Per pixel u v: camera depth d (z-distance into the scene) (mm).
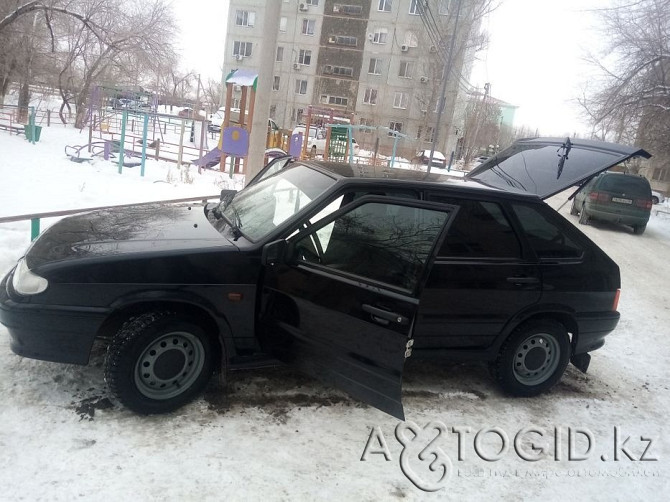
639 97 17625
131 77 30422
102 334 3646
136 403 3395
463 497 3162
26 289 3264
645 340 6277
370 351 3301
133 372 3348
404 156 46812
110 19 24938
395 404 3193
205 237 3746
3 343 4129
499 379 4336
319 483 3104
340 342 3416
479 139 50625
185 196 12359
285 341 3650
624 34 17516
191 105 51375
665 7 16531
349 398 4062
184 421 3490
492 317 4090
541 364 4414
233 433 3443
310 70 53438
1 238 6340
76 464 2961
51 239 3707
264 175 5688
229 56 55312
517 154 5738
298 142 20422
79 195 10570
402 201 3322
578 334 4477
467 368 4922
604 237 14352
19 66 28500
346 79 52688
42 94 35500
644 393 4824
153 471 2994
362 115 52688
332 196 3678
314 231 3535
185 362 3547
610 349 5840
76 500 2711
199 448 3248
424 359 4051
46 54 29094
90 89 30531
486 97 44125
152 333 3355
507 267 4082
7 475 2812
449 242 3961
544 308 4246
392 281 3287
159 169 17469
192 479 2980
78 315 3244
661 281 9727
